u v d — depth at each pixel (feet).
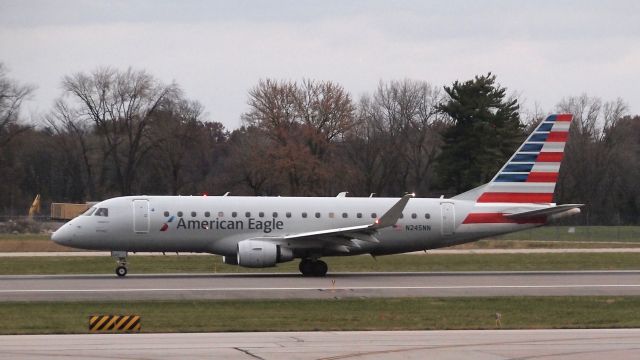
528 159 415.85
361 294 315.17
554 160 416.05
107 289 322.34
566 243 654.94
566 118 415.85
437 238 406.62
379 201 403.13
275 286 337.31
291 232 391.45
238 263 376.27
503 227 410.93
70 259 475.72
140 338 211.20
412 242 404.98
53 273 400.47
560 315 265.13
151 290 319.88
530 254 526.57
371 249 400.88
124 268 383.04
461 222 407.85
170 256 506.07
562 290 330.54
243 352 187.32
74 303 284.41
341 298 301.43
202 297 302.25
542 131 416.05
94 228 377.09
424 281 363.35
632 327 238.89
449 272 415.64
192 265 448.65
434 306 284.00
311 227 393.09
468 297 307.17
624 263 463.01
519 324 244.42
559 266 447.83
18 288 324.80
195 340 207.41
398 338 212.84
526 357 181.98
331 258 494.18
